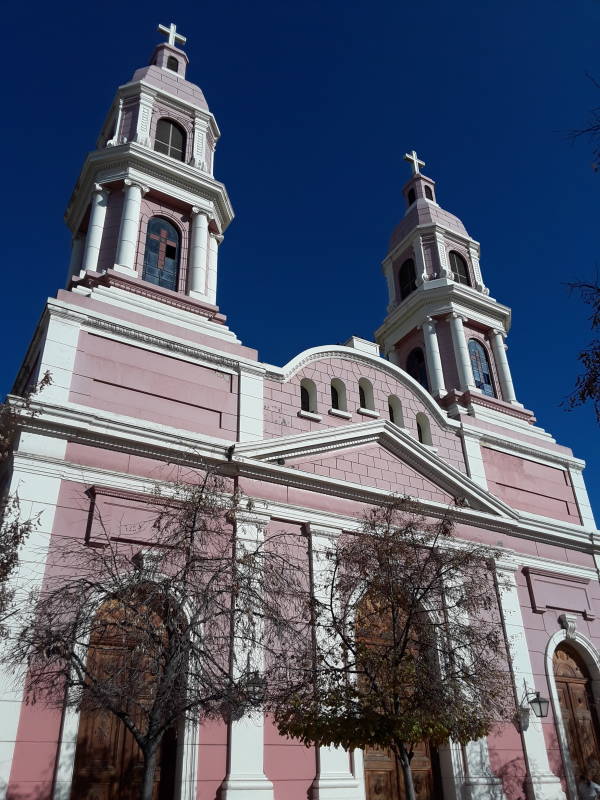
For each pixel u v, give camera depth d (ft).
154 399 54.49
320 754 47.60
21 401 46.80
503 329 89.35
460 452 72.54
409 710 37.40
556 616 67.51
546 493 76.89
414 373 88.02
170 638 32.89
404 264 95.81
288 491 56.03
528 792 55.83
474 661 44.06
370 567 44.27
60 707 36.06
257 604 38.52
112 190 69.56
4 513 39.52
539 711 56.34
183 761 42.91
